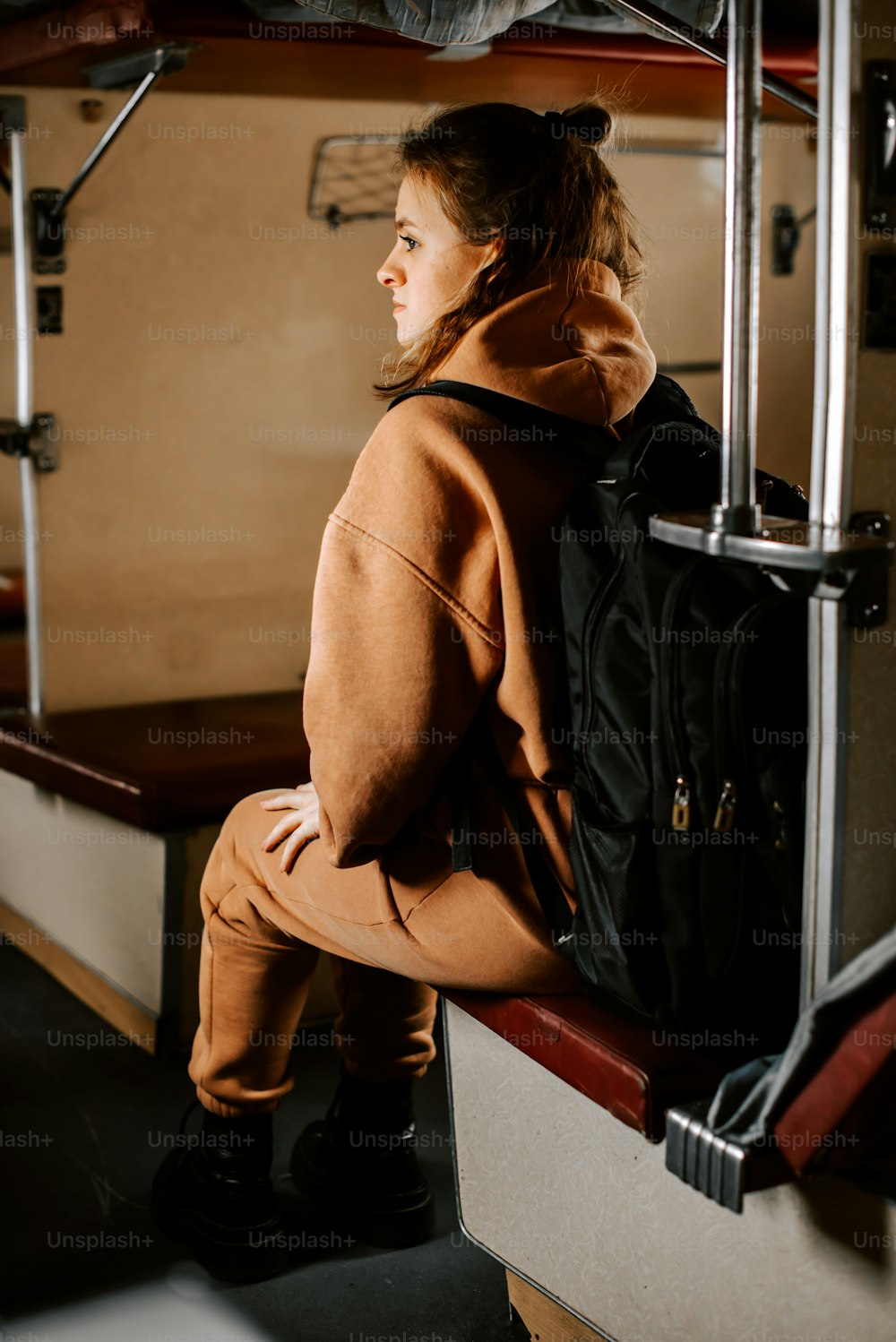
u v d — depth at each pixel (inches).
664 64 93.2
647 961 53.5
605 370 60.2
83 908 104.0
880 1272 47.2
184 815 92.3
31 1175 83.4
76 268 107.6
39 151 103.7
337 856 60.1
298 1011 75.2
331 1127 79.6
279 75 98.7
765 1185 48.6
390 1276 74.2
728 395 47.9
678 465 59.6
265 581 123.0
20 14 90.1
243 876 70.9
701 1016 53.3
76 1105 92.0
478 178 60.2
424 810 60.6
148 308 111.7
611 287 63.0
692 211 132.0
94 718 112.3
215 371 116.3
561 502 58.3
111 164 107.4
